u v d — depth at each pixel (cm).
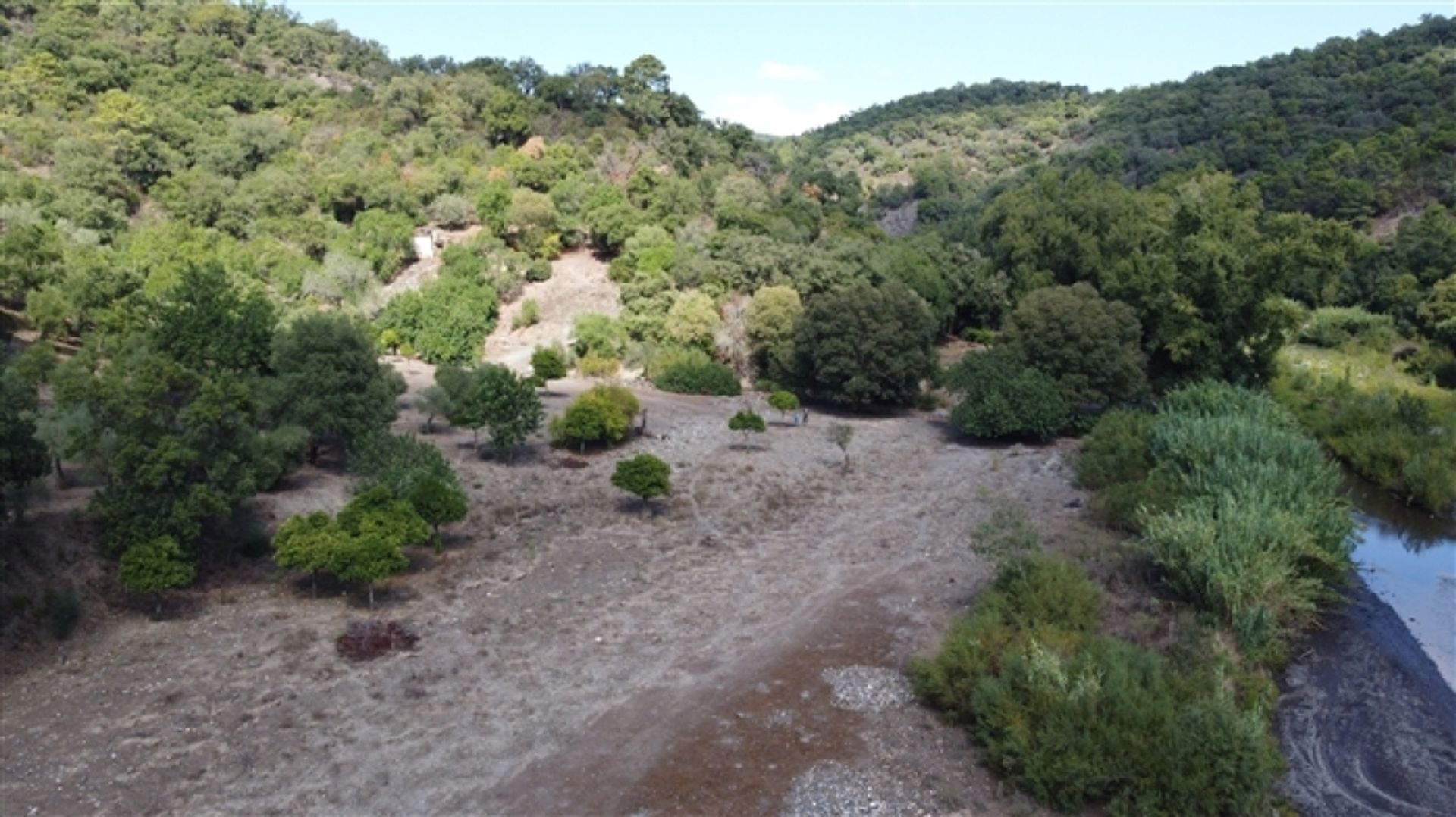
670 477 4009
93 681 2123
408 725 2016
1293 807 1934
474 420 3931
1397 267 7488
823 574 3064
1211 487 3269
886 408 5934
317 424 3459
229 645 2331
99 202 5956
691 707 2150
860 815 1761
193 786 1758
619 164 8681
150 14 9306
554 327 6550
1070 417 5166
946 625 2645
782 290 6238
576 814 1728
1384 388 5672
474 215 7506
